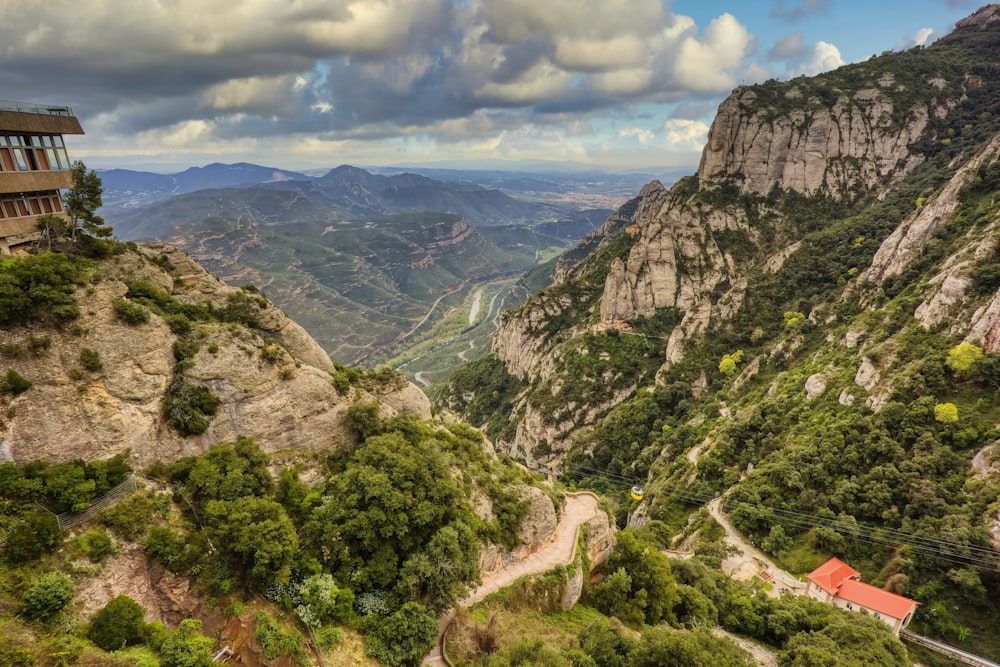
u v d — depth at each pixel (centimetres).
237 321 5062
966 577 6662
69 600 2936
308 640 3675
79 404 3472
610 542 6650
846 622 5931
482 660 4272
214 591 3600
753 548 8662
